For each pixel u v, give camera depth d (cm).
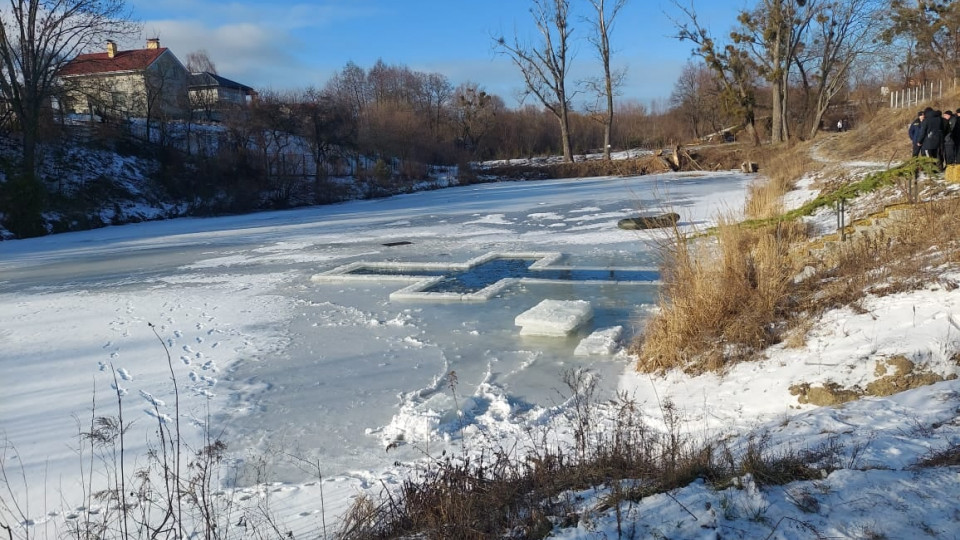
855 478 362
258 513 481
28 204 2789
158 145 3828
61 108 3431
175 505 497
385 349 920
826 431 472
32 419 712
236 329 1066
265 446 628
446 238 2119
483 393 726
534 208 2914
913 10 4406
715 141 5522
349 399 740
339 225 2695
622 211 2569
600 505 385
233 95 6016
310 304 1228
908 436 432
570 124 6756
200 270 1716
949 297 682
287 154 4172
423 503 423
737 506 350
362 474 552
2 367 907
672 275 906
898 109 3519
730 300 792
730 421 579
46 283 1628
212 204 3575
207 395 768
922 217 980
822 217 1547
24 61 3028
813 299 798
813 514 333
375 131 5022
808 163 3064
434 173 5269
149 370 867
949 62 4459
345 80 7419
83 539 445
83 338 1049
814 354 659
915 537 302
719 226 1004
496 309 1118
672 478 401
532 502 403
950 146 1484
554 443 567
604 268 1428
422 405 671
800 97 5569
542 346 896
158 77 4359
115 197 3284
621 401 645
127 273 1728
